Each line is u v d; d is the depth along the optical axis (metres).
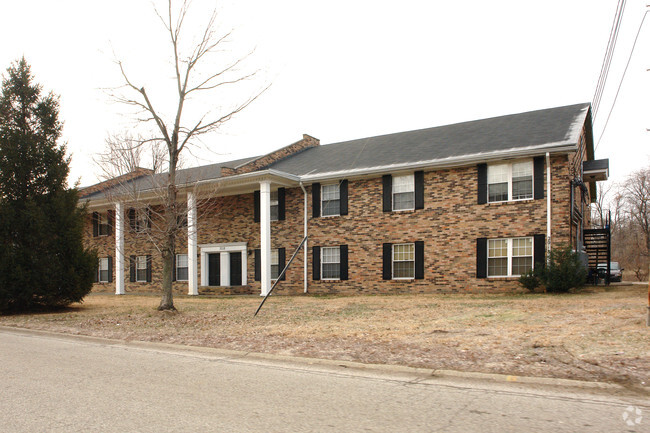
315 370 7.27
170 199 15.09
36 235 16.66
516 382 6.16
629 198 45.66
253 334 10.46
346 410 5.20
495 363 6.96
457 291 19.31
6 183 16.61
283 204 23.62
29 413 5.22
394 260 20.84
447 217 19.69
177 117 14.92
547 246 17.75
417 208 20.30
